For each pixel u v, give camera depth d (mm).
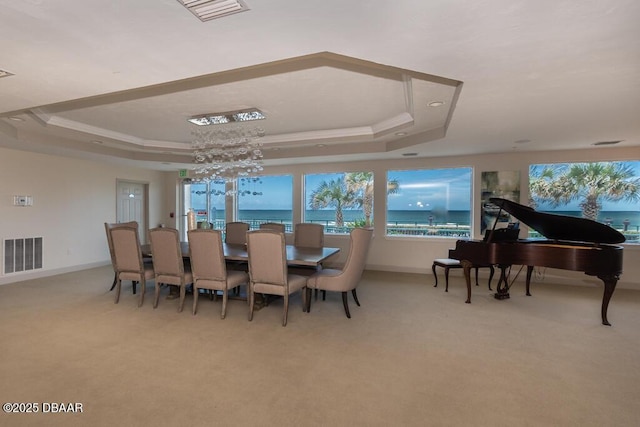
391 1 1413
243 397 2205
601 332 3340
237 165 4734
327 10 1488
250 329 3396
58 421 1949
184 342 3062
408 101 3449
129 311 3941
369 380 2424
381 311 3994
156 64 2080
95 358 2734
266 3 1436
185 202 8492
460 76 2270
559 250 3682
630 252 5113
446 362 2703
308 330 3379
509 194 5699
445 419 1988
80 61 2029
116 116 4203
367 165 6629
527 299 4512
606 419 1992
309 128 4965
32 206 5637
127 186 7488
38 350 2871
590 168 5445
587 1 1402
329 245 6930
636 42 1770
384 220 6539
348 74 2869
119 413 2029
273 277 3566
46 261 5859
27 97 2672
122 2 1422
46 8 1464
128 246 4098
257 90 3271
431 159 6152
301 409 2082
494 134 4180
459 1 1411
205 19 1566
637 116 3309
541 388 2326
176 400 2168
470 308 4113
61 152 5582
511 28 1633
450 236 6281
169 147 5898
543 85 2436
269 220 7750
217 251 3656
